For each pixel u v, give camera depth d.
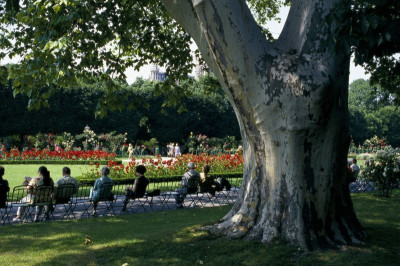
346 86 5.41
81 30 9.98
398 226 6.67
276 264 4.40
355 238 5.33
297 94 4.81
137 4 12.11
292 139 4.98
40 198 7.69
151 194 9.62
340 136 5.28
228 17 4.80
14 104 35.78
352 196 11.88
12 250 5.27
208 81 12.92
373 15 3.95
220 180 10.95
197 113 48.06
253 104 5.13
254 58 4.96
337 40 4.23
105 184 8.59
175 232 5.87
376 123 78.06
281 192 5.18
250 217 5.48
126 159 29.86
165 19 13.45
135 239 5.66
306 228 5.03
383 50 4.77
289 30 5.57
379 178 11.81
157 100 44.91
